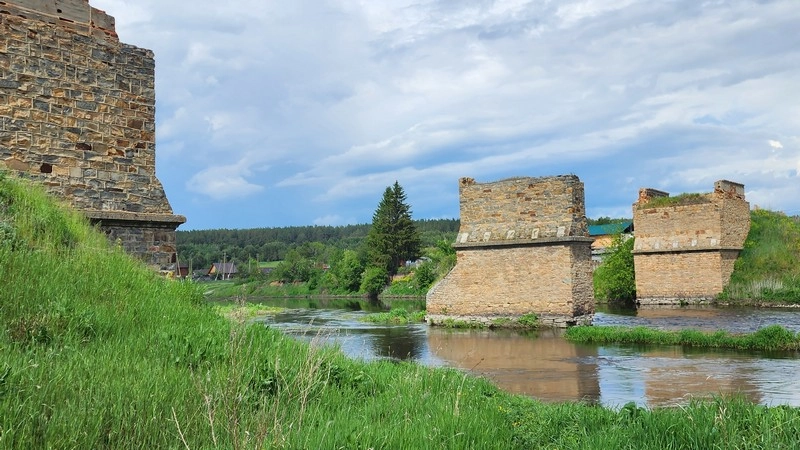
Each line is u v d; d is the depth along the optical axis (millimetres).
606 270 44656
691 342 19766
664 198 40906
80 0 13625
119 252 12461
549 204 26328
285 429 6059
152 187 14398
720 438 6664
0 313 7832
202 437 5648
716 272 37906
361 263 88875
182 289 11922
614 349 19359
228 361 8102
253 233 191000
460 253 28562
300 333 23047
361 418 6836
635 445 6723
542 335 23484
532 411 9211
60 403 5602
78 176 13203
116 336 8453
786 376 14062
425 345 21500
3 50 12367
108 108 13820
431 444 5953
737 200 40469
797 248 39312
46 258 10211
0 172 11711
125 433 5453
